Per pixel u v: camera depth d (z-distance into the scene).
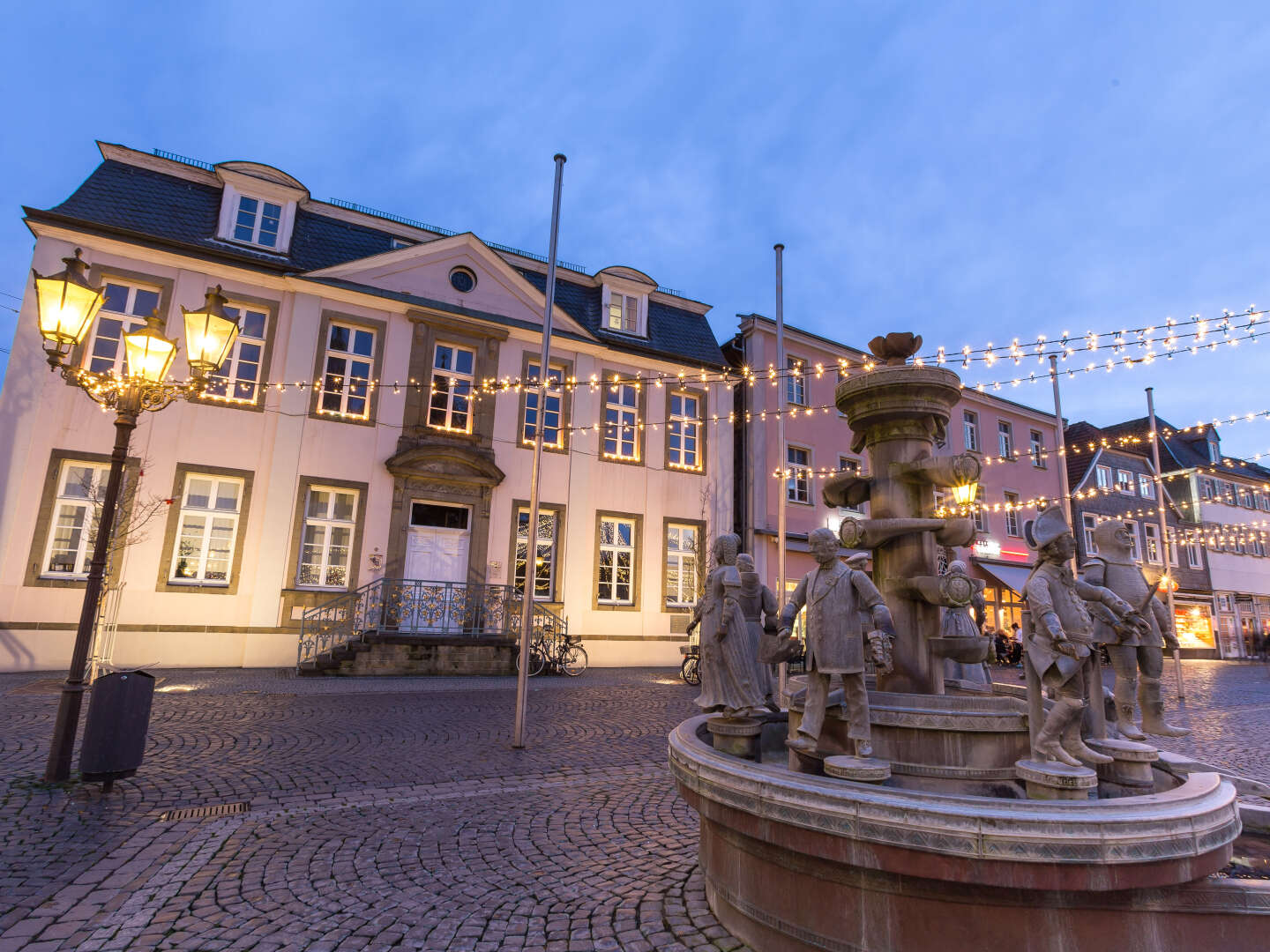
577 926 3.60
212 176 16.61
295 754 7.29
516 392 18.50
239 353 15.69
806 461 23.06
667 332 21.88
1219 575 33.94
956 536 4.43
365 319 16.91
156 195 15.73
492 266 18.75
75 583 13.52
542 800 5.93
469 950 3.35
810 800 2.93
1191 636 31.86
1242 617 34.12
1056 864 2.53
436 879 4.22
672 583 20.14
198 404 14.98
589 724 9.67
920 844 2.65
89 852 4.49
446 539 17.09
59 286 6.13
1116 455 32.09
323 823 5.19
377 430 16.56
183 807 5.45
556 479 18.64
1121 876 2.54
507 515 17.78
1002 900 2.67
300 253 16.83
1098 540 4.74
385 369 16.91
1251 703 14.35
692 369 21.27
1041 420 30.42
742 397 22.75
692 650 15.36
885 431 4.93
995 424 29.00
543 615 17.39
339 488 16.03
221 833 4.91
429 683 13.35
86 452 13.97
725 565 4.45
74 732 6.08
